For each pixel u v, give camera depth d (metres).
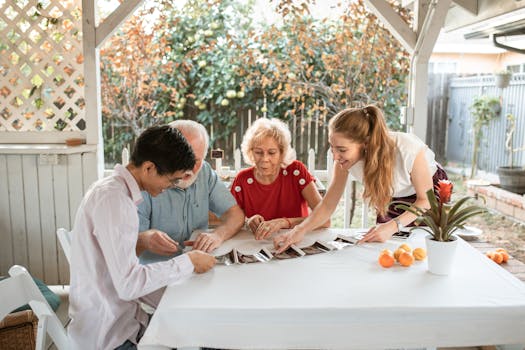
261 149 2.39
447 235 1.69
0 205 3.32
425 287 1.58
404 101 5.32
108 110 5.50
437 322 1.44
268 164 2.41
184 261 1.63
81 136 3.40
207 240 1.98
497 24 3.89
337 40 5.12
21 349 1.95
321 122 5.48
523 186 5.27
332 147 2.12
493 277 1.67
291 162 2.51
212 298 1.49
